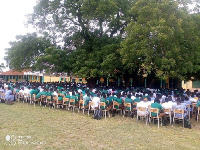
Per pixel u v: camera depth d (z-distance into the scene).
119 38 17.89
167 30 11.97
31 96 13.86
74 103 11.88
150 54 12.90
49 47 17.81
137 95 12.05
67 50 19.88
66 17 19.92
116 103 11.19
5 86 16.52
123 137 7.45
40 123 8.98
